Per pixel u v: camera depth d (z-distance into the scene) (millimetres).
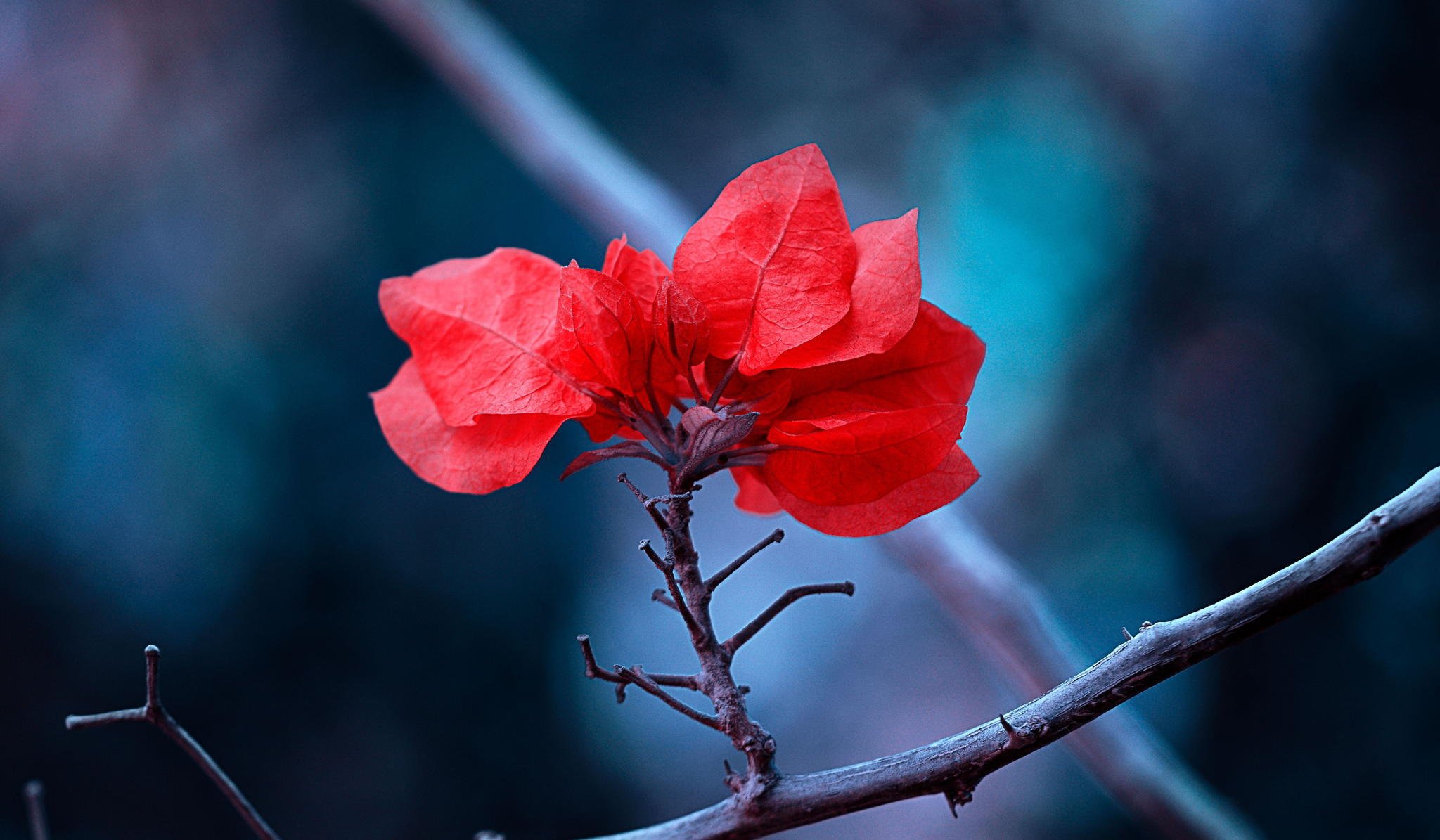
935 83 3033
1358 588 2219
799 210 609
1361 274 2393
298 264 2809
